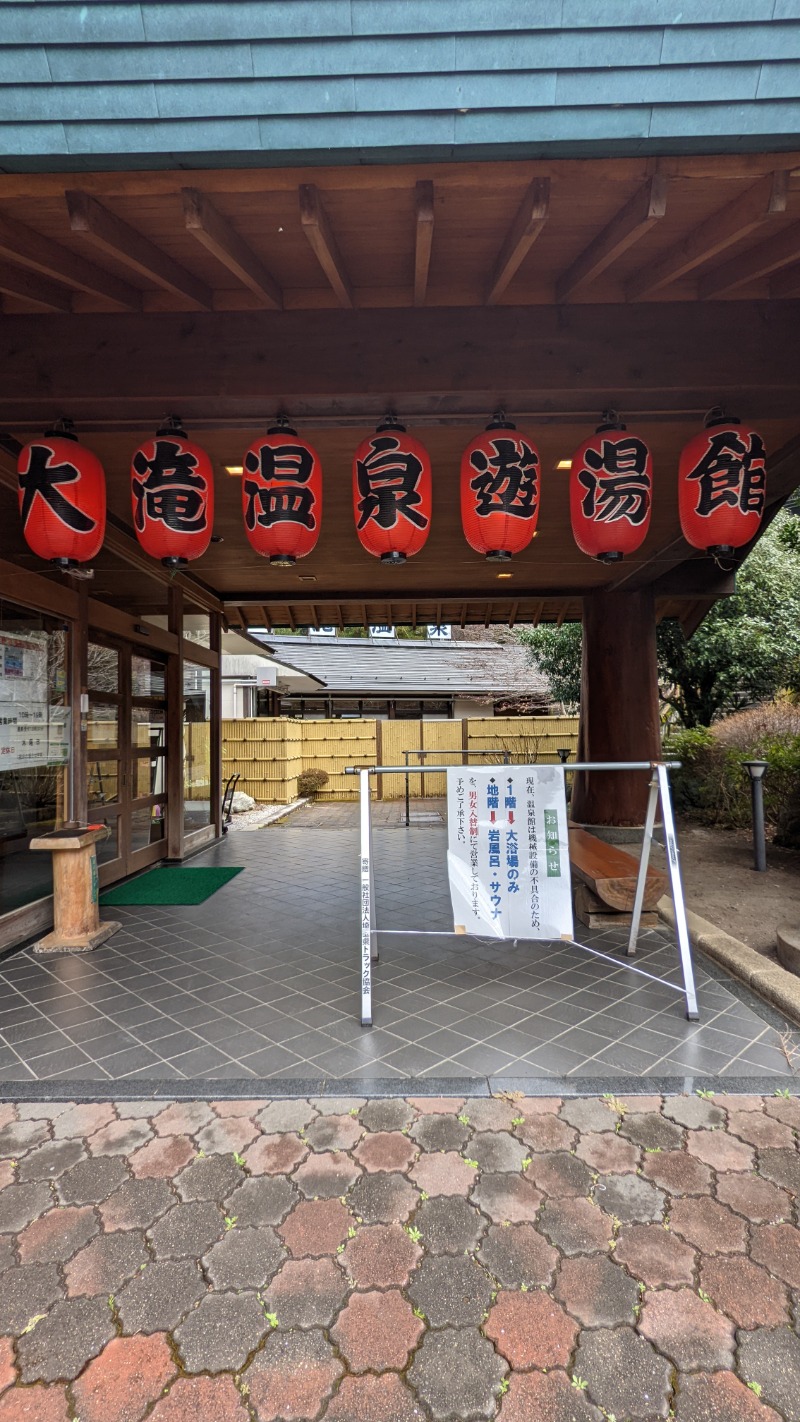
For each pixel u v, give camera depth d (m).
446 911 5.06
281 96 2.13
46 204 2.35
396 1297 1.68
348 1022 3.12
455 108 2.14
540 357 3.07
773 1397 1.43
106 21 2.10
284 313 3.06
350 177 2.26
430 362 3.06
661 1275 1.73
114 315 3.06
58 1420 1.39
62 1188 2.06
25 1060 2.79
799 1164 2.14
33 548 3.17
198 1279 1.73
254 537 3.21
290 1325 1.60
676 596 7.68
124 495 5.07
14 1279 1.73
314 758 14.09
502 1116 2.39
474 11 2.10
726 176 2.25
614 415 3.26
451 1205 1.98
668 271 2.78
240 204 2.36
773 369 3.06
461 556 6.61
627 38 2.11
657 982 3.57
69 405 3.14
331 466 4.63
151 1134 2.31
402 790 14.11
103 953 4.14
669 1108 2.43
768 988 3.35
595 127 2.15
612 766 3.30
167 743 7.16
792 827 7.06
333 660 19.61
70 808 4.98
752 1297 1.67
